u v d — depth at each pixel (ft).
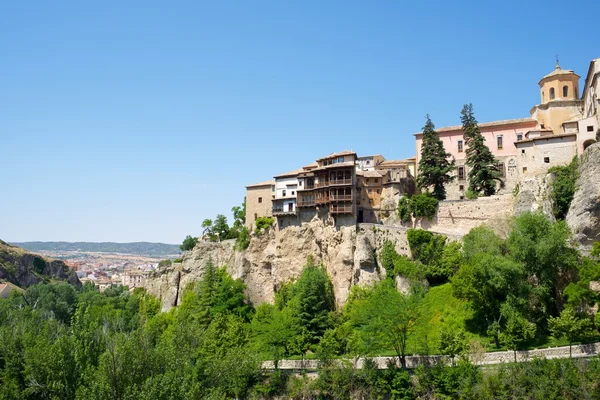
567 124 314.96
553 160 306.35
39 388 186.29
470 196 337.72
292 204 369.91
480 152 341.41
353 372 221.25
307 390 225.76
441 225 327.88
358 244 323.78
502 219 297.94
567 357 193.77
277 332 266.36
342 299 319.27
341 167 341.00
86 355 204.64
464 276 237.86
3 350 205.98
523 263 230.07
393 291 247.09
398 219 346.13
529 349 208.95
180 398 171.42
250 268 373.20
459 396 194.70
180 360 200.54
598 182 254.88
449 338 223.51
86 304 438.40
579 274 222.69
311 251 351.67
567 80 358.84
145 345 195.83
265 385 233.55
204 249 407.85
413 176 393.09
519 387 181.98
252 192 400.67
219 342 277.44
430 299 270.46
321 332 287.28
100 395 168.25
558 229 232.53
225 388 219.41
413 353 234.58
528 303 224.33
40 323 279.49
